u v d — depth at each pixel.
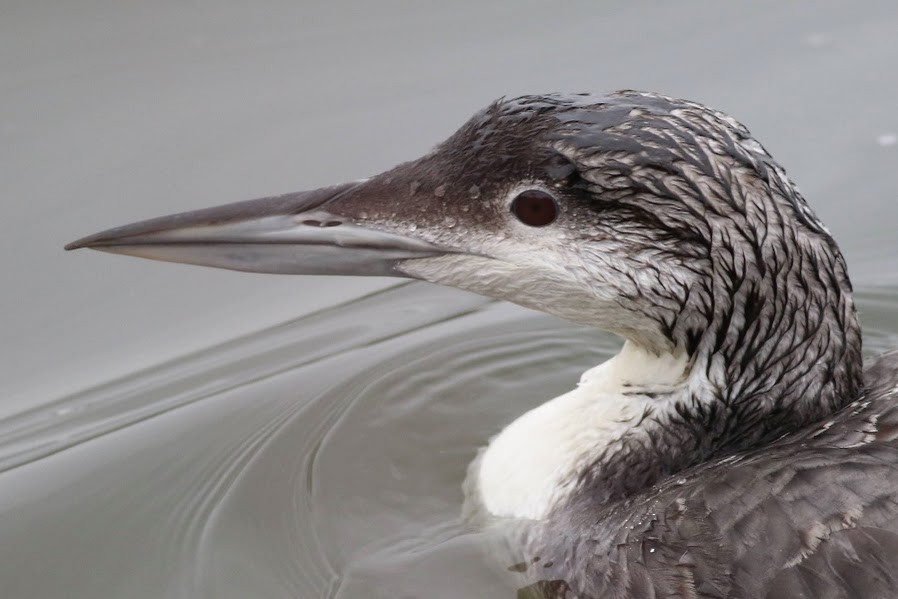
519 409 11.14
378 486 9.97
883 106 14.44
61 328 12.38
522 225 7.96
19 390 11.70
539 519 8.70
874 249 12.84
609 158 7.57
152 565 9.31
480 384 11.55
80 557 9.50
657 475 8.48
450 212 8.08
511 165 7.82
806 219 7.84
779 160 13.73
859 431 7.59
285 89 14.88
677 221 7.61
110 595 9.02
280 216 8.30
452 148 8.13
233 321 12.71
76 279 12.89
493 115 7.98
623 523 8.00
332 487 9.98
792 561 6.98
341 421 10.95
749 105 14.50
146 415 11.31
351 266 8.29
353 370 11.80
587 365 11.87
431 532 9.28
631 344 8.71
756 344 8.02
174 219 8.33
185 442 10.85
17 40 15.35
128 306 12.74
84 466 10.62
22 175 13.54
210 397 11.51
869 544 6.77
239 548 9.30
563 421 8.99
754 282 7.79
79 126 14.17
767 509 7.27
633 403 8.61
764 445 8.20
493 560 8.80
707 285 7.79
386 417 11.02
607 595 7.80
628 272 7.83
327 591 8.74
